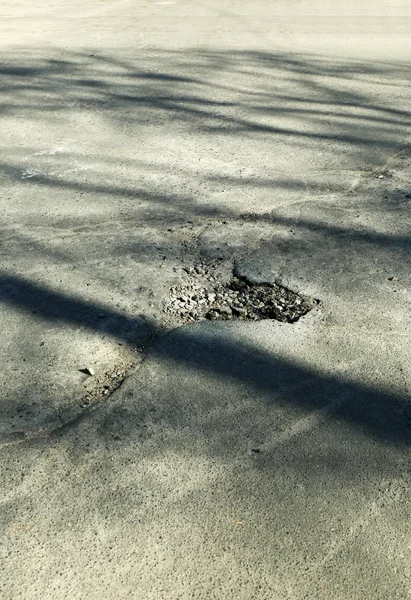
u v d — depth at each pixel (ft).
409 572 5.99
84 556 6.10
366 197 13.05
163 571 5.98
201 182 13.66
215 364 8.52
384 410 7.81
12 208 12.56
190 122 17.11
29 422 7.59
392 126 16.93
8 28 29.58
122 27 29.48
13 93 19.47
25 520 6.43
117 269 10.50
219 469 7.02
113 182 13.66
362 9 34.63
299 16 32.32
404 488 6.82
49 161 14.74
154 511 6.54
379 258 10.85
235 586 5.86
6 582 5.87
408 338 9.00
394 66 22.63
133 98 19.02
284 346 8.85
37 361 8.53
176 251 11.03
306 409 7.82
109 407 7.83
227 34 27.68
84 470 6.99
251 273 10.41
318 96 19.27
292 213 12.36
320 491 6.77
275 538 6.28
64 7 36.42
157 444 7.32
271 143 15.78
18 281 10.18
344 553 6.15
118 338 8.96
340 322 9.31
